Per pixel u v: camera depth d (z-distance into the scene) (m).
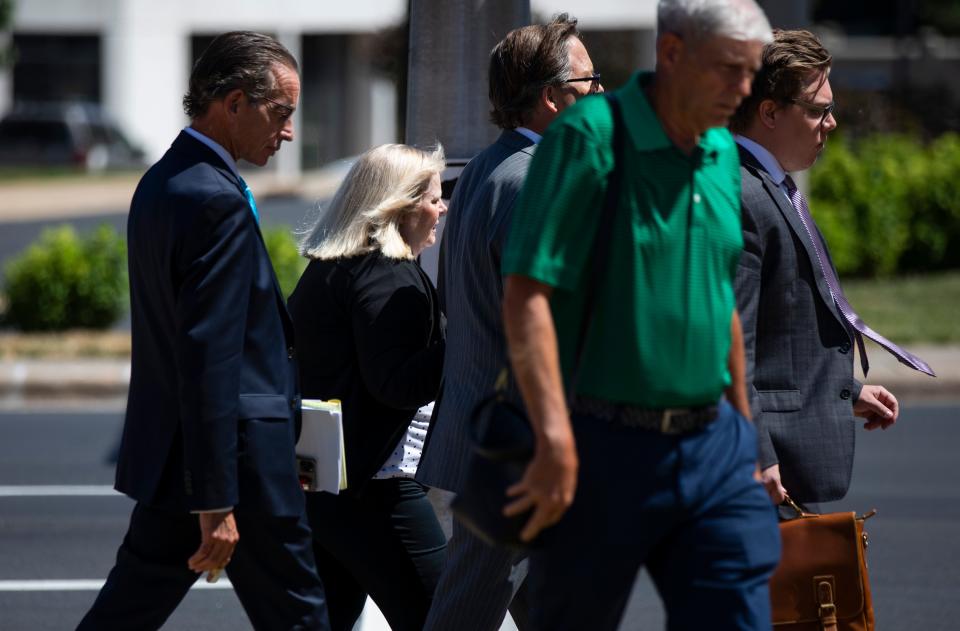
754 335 13.56
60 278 52.62
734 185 11.78
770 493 13.50
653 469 11.12
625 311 11.09
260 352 13.09
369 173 15.51
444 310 15.60
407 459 15.55
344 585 16.44
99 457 35.75
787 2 43.62
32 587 24.14
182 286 12.62
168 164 13.18
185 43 138.62
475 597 14.29
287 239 51.25
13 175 123.75
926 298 57.72
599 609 11.31
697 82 10.91
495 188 13.84
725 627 11.05
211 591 23.92
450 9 18.14
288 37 137.25
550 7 121.38
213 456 12.49
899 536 27.75
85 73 141.50
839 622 13.73
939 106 102.31
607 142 11.05
